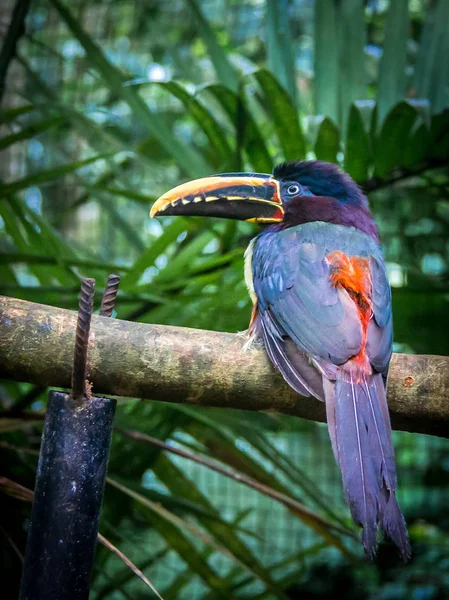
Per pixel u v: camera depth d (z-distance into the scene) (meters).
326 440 11.80
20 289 7.28
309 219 6.40
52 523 4.20
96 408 4.32
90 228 13.05
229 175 6.59
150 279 7.72
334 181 6.64
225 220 7.39
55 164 12.48
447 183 8.52
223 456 7.72
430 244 9.38
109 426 4.36
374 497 4.48
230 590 7.39
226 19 14.65
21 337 4.88
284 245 5.91
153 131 7.78
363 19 8.32
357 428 4.76
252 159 7.73
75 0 14.43
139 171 10.70
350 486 4.52
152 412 7.14
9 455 6.73
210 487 12.38
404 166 7.72
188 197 6.45
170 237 7.34
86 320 4.23
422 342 7.14
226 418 7.00
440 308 7.18
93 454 4.29
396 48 8.11
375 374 5.02
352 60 8.26
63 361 4.90
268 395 5.11
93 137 8.86
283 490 7.52
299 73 11.94
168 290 7.36
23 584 4.22
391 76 8.07
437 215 9.21
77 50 13.98
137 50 14.38
